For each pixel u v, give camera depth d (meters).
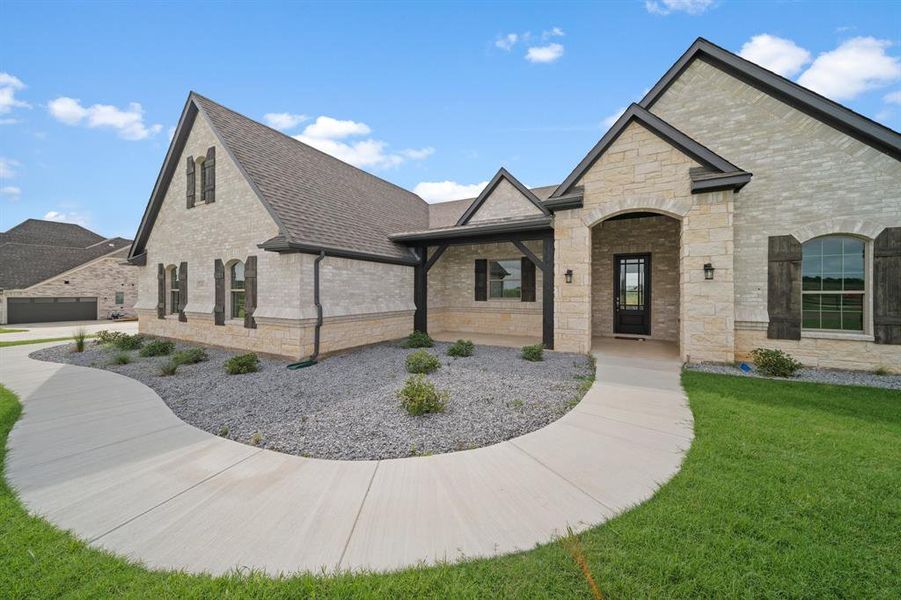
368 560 2.30
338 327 9.56
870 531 2.44
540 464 3.55
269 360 9.00
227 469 3.56
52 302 23.92
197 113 11.15
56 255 26.75
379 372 7.52
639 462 3.55
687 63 8.88
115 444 4.16
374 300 10.80
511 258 13.15
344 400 5.70
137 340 11.95
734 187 7.57
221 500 3.01
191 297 11.58
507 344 11.04
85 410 5.38
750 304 8.10
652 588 2.01
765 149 8.07
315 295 8.91
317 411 5.23
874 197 7.21
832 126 7.51
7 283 22.66
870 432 4.11
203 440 4.28
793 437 3.96
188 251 11.66
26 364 9.05
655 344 10.32
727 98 8.48
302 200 10.18
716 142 8.57
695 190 7.79
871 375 6.96
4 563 2.29
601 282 11.72
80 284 25.09
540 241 12.59
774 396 5.50
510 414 4.98
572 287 9.21
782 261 7.87
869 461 3.40
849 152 7.38
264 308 9.33
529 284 12.84
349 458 3.82
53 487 3.22
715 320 7.75
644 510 2.73
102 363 9.09
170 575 2.19
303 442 4.21
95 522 2.72
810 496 2.82
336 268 9.54
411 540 2.48
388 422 4.76
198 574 2.20
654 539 2.40
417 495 3.05
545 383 6.45
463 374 7.13
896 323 7.04
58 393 6.27
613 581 2.06
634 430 4.36
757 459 3.48
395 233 12.82
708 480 3.11
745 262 8.16
